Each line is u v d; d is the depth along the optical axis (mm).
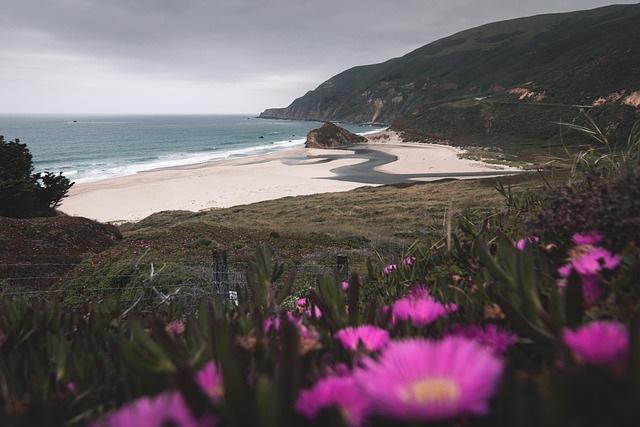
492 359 264
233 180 51125
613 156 1356
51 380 606
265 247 900
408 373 258
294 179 53188
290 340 366
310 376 488
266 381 337
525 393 333
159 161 73875
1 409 435
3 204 18547
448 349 270
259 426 321
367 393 265
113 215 36438
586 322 573
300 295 2943
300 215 27406
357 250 11617
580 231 906
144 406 268
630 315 558
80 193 43781
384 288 1375
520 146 80750
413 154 81125
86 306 1092
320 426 322
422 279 1206
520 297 619
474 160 69875
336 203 31750
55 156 80812
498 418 271
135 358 500
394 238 15031
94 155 82812
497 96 114062
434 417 231
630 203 807
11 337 769
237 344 555
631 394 289
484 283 926
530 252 610
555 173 1688
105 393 557
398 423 274
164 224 26922
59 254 11578
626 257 689
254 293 867
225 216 28406
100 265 8422
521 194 1784
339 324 694
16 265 8578
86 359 650
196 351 609
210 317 573
